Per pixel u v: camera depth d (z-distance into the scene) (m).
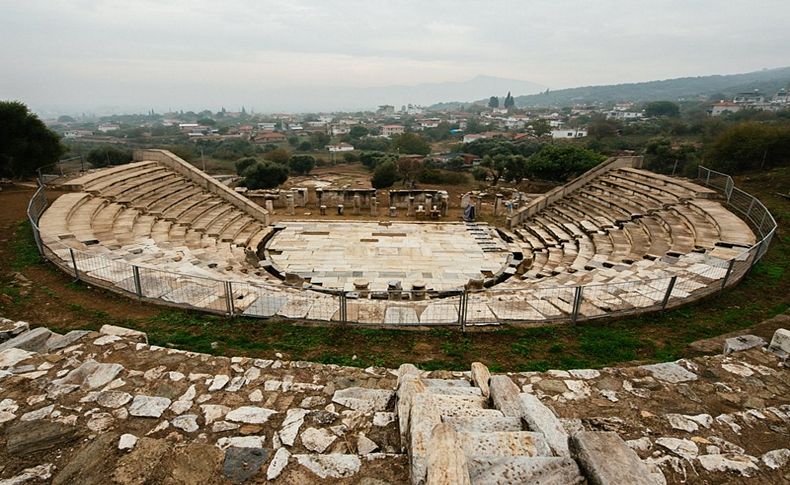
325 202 32.28
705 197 20.95
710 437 5.46
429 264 20.16
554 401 6.55
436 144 143.25
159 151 27.06
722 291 11.30
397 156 68.75
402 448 4.88
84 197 18.91
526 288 13.36
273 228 25.61
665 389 6.85
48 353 7.12
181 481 4.27
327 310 10.53
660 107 155.62
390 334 9.59
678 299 10.78
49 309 9.86
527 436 4.18
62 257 12.38
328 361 8.41
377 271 19.12
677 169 46.47
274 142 143.00
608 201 24.36
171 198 23.39
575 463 3.78
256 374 7.00
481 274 19.00
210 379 6.64
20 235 14.65
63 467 4.49
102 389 6.11
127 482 4.23
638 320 10.20
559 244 21.62
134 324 9.46
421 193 32.12
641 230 19.64
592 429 5.56
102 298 10.56
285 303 10.83
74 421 5.35
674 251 15.50
